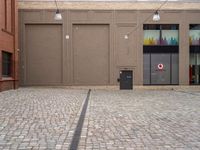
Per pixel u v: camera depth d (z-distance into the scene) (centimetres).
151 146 989
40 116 1583
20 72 4366
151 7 4419
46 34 4397
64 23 4384
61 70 4419
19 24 4344
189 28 4475
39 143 1025
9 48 3575
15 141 1052
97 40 4431
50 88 4144
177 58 4500
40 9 4356
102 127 1310
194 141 1052
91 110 1841
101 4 4397
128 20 4422
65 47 4397
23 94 2895
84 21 4384
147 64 4478
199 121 1461
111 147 978
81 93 3222
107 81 4441
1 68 3225
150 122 1434
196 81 4512
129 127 1311
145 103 2258
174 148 962
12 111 1742
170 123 1407
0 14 3195
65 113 1702
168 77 4500
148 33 4472
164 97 2797
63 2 4375
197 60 4516
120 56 4428
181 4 4434
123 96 2895
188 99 2597
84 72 4428
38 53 4397
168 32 4481
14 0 3759
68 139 1084
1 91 3238
